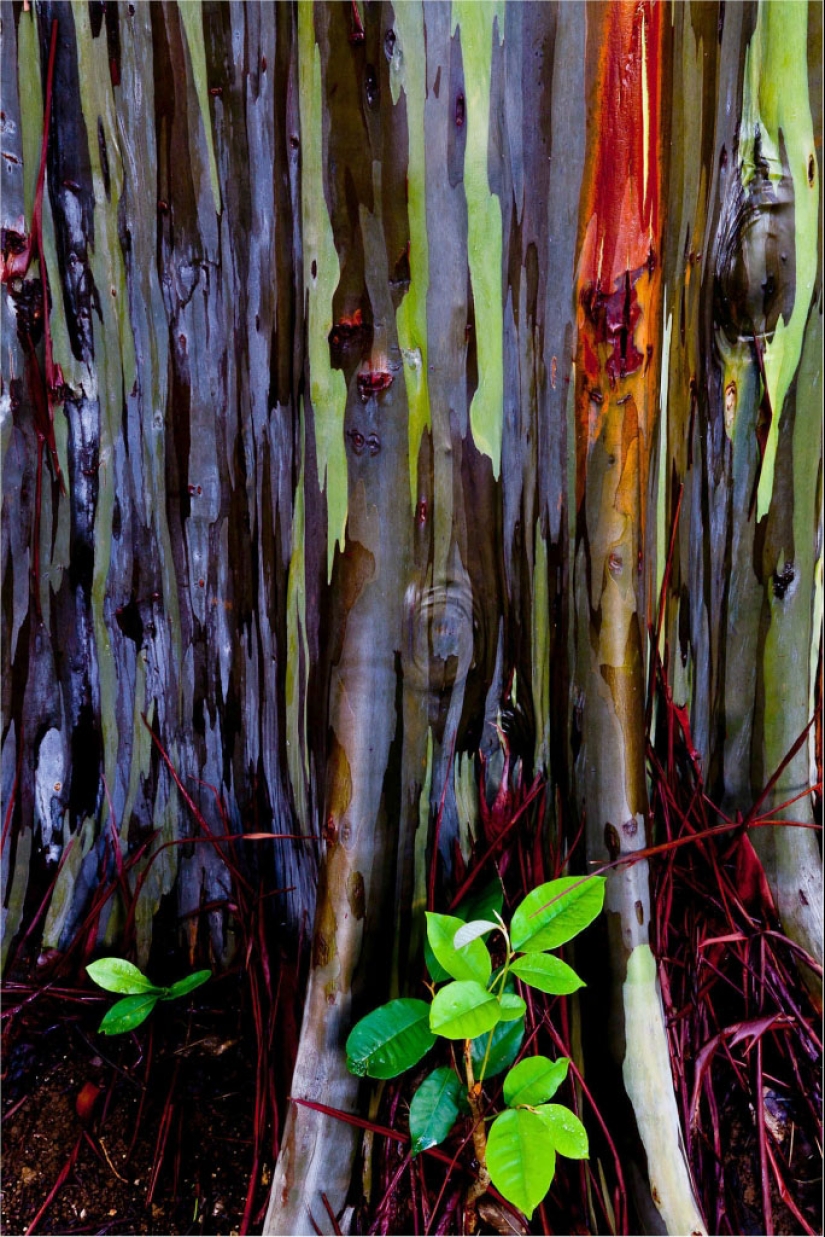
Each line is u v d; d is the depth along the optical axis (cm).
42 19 151
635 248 136
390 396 139
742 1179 146
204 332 157
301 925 159
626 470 140
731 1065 151
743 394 155
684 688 162
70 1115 150
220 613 163
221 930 164
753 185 150
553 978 127
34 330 156
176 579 163
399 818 145
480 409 144
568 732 148
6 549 159
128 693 165
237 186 153
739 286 152
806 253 151
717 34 149
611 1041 142
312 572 148
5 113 151
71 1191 145
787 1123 149
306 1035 143
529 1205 122
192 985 148
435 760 148
